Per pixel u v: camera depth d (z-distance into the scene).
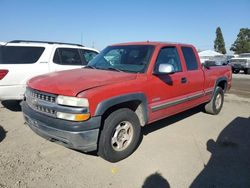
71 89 3.58
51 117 3.68
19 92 6.22
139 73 4.43
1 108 7.10
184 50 5.64
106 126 3.84
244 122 6.53
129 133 4.21
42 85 3.91
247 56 26.38
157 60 4.71
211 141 5.13
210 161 4.24
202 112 7.39
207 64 7.38
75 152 4.40
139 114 4.46
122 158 4.14
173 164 4.10
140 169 3.91
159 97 4.68
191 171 3.90
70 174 3.70
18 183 3.42
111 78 4.05
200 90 6.08
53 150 4.46
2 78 5.95
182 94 5.35
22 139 4.91
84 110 3.48
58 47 7.11
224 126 6.13
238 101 9.57
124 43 5.44
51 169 3.81
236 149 4.76
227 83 7.46
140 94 4.23
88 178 3.62
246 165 4.14
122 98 3.92
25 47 6.53
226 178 3.73
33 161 4.04
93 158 4.21
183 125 6.09
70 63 7.30
